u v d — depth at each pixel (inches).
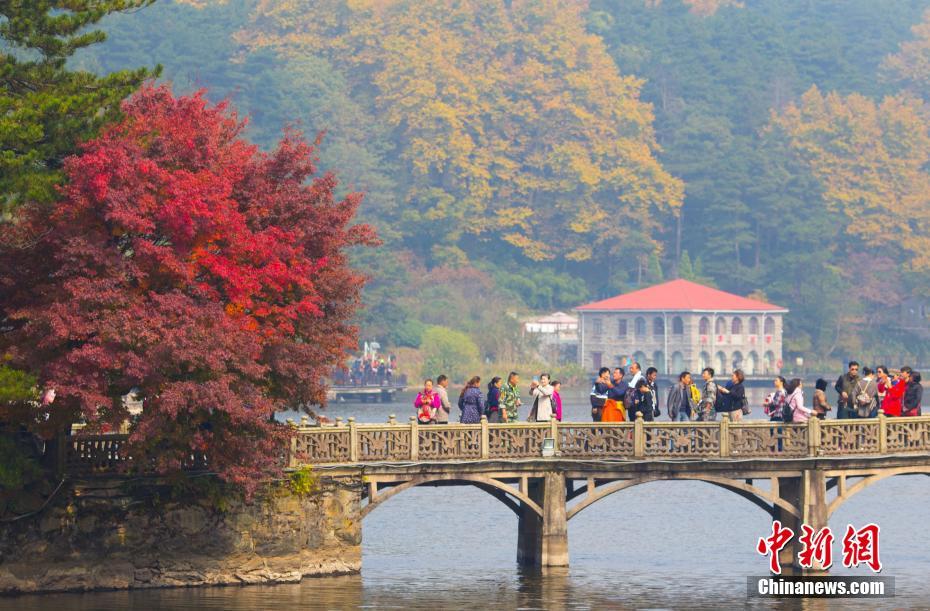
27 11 2736.2
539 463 3154.5
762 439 3174.2
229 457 2854.3
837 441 3193.9
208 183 2812.5
